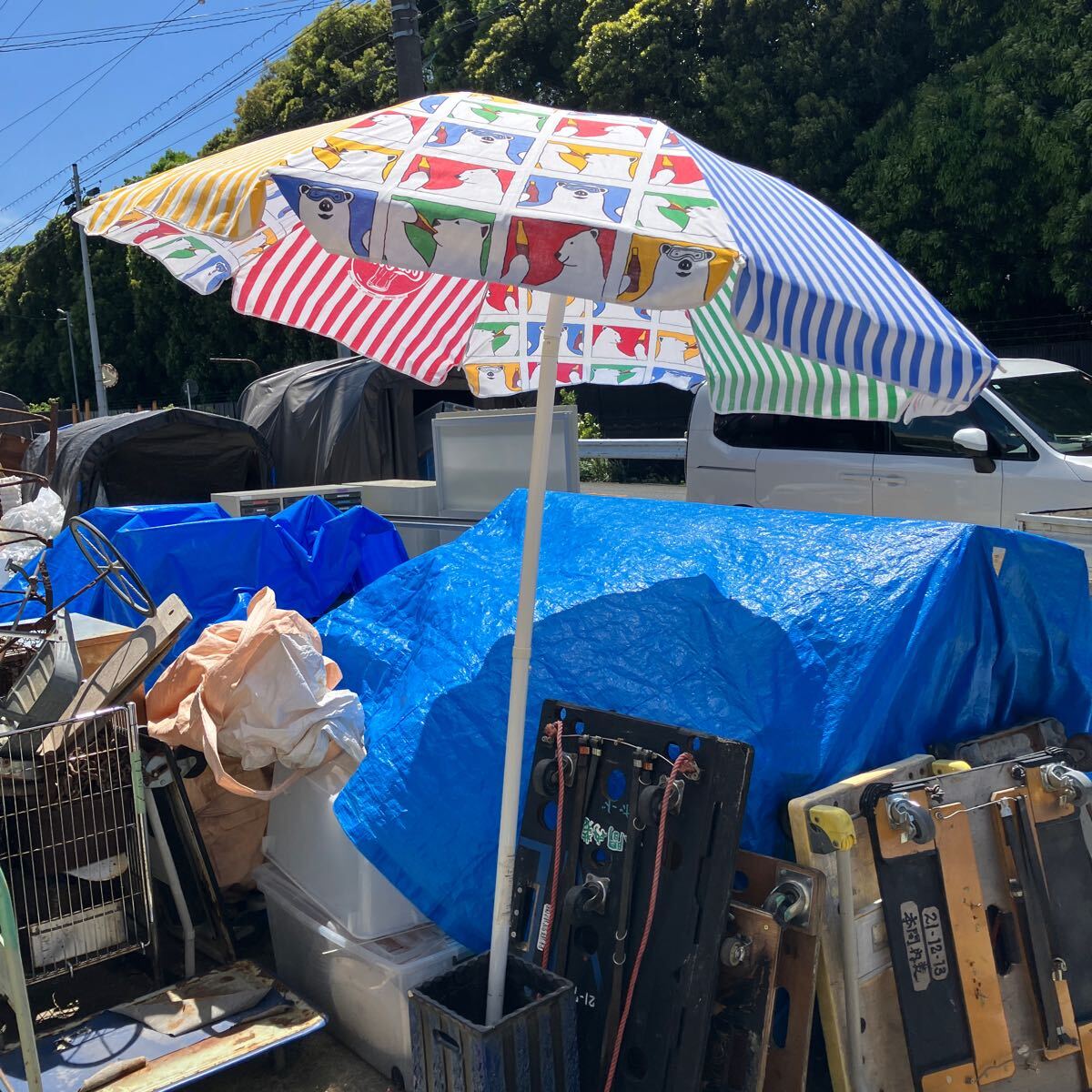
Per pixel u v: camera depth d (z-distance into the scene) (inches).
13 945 102.2
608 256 84.4
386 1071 119.4
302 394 454.0
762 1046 95.3
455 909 119.3
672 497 535.5
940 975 101.0
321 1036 129.0
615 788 105.0
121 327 1368.1
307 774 133.8
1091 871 109.1
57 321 1507.1
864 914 101.7
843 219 112.6
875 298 94.7
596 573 139.3
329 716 134.0
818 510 312.2
